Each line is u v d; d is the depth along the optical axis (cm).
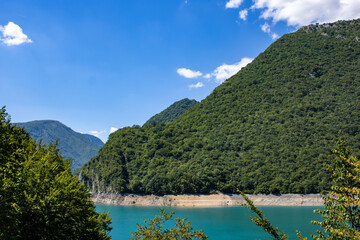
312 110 17838
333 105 17738
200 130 19788
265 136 17012
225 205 13438
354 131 15325
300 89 19712
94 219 3303
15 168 2255
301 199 12794
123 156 18188
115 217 10100
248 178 14588
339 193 1434
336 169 1448
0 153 2080
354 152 13475
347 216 1375
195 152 17425
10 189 2094
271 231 1582
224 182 14912
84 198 3447
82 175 18462
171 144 18662
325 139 15362
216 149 17212
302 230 7256
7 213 1983
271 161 15150
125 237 6869
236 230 7744
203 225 8488
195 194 14400
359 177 1362
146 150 18512
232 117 19862
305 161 14300
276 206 12531
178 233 2894
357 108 16888
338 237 1344
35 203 2255
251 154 16188
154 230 3000
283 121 17725
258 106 19912
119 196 15600
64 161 3812
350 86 18988
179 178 14900
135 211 11781
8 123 2178
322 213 1470
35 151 3231
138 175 16738
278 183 13625
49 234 2355
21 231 2241
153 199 14725
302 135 16112
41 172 2506
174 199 14412
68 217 2611
